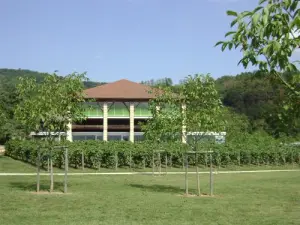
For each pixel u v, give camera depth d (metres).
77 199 14.72
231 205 14.29
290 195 17.97
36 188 18.36
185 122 16.81
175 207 13.42
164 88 17.45
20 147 36.28
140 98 60.81
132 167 35.50
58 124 16.56
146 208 13.04
